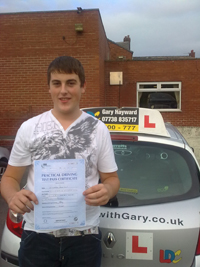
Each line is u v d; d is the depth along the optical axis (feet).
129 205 6.94
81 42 27.76
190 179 7.55
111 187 5.24
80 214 5.10
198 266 6.02
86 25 27.50
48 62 28.12
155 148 8.24
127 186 7.52
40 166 5.01
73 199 5.07
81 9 27.12
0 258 7.68
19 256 5.50
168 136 8.61
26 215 5.48
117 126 8.77
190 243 6.18
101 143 5.35
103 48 32.12
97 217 5.51
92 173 5.29
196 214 6.56
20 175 5.47
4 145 28.19
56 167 5.03
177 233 6.18
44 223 5.03
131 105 33.17
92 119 5.47
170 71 32.24
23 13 27.81
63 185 5.05
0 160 19.07
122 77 32.86
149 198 7.15
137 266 6.24
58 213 5.05
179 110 32.50
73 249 5.23
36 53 28.14
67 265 5.34
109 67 33.06
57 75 5.20
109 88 33.30
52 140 5.18
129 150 8.29
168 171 7.85
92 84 28.09
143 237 6.22
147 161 8.12
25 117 28.78
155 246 6.19
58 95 5.24
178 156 8.07
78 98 5.38
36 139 5.17
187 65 31.91
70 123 5.37
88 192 4.91
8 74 28.53
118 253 6.26
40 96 28.43
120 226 6.31
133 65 32.71
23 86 28.50
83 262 5.27
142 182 7.62
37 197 4.99
